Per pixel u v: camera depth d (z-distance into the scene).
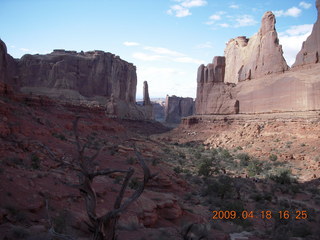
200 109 112.25
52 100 52.50
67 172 20.00
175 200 20.31
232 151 68.81
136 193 4.42
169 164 43.12
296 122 68.06
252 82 91.50
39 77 118.44
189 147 81.81
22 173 16.17
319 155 50.53
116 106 123.38
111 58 144.25
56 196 14.62
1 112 29.16
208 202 27.47
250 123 83.81
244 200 30.45
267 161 54.88
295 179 42.03
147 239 12.29
